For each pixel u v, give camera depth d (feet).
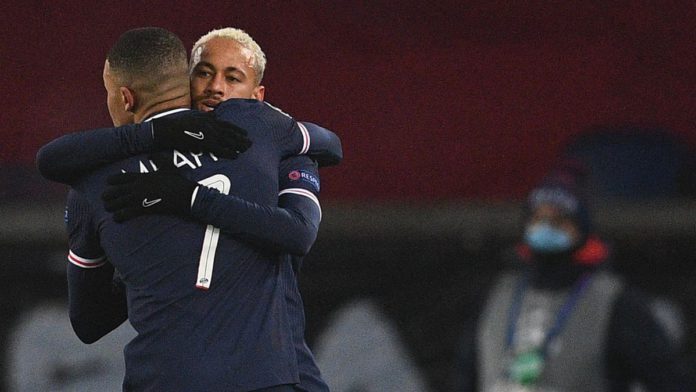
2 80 91.97
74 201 33.01
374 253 67.26
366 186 90.63
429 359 66.23
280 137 33.45
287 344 32.04
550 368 52.31
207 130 32.01
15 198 81.56
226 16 94.43
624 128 91.86
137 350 31.73
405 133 92.07
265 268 32.35
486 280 63.41
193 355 30.96
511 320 54.34
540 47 95.04
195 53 35.24
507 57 94.63
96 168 32.48
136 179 31.53
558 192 54.19
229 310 31.40
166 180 31.40
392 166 91.15
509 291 55.36
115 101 33.50
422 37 95.55
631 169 89.45
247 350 31.17
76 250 33.71
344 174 90.79
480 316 55.88
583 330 52.11
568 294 53.36
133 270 31.94
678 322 65.51
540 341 52.90
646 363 50.83
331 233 67.31
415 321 66.59
